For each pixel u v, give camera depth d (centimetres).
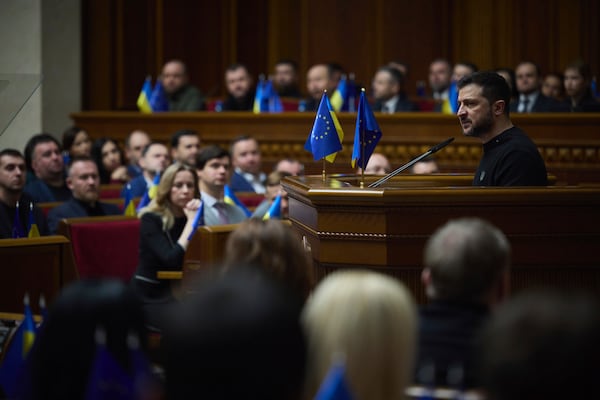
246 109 2553
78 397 514
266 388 421
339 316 514
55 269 1377
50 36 2688
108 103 2827
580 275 957
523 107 2309
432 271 630
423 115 2156
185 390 424
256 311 425
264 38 3156
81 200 1734
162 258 1420
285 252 683
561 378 386
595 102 2267
